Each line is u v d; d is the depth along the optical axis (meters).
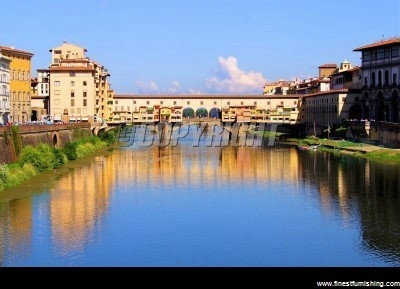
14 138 111.31
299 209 82.88
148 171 123.62
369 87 188.25
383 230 71.12
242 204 87.19
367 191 94.94
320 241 67.19
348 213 79.75
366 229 71.62
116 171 122.12
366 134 171.38
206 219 77.88
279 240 67.94
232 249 64.62
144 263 59.88
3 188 93.50
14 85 178.50
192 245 66.19
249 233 71.00
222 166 133.62
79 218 77.44
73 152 143.12
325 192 95.06
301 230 71.88
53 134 143.38
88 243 66.38
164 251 63.91
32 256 61.44
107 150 175.38
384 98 179.75
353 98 198.50
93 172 119.44
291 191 97.06
